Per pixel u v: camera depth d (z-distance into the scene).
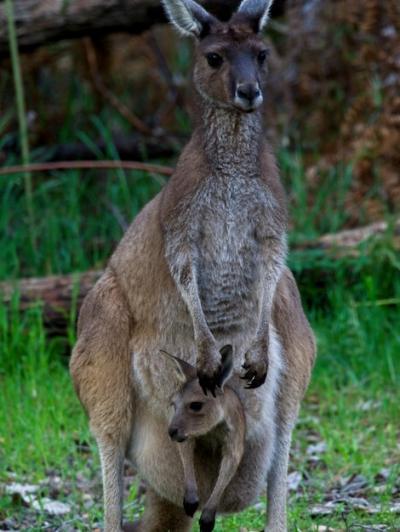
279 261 9.35
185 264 9.23
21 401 13.23
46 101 20.33
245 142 9.24
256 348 9.02
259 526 10.22
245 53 9.34
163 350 9.28
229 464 8.97
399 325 14.94
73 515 10.59
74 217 17.72
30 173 18.36
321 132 18.39
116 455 9.57
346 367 14.54
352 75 18.16
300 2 18.39
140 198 18.58
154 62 21.19
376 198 17.48
